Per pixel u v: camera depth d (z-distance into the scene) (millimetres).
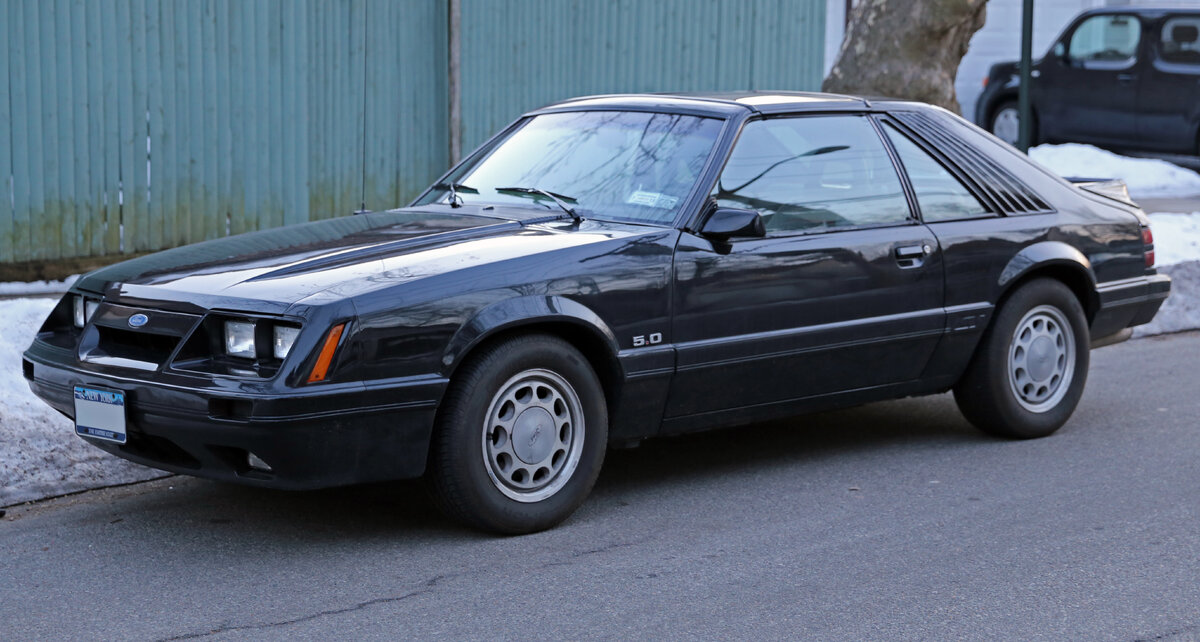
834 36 16953
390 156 9922
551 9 10523
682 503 5258
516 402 4734
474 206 5590
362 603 4148
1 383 5754
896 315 5672
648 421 5133
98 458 5402
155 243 8938
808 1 12031
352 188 9773
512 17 10328
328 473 4355
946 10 10797
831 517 5090
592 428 4910
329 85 9539
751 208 5293
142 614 4055
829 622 4023
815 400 5609
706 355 5121
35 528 4871
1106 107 16078
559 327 4875
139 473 5465
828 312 5469
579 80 10781
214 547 4680
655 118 5602
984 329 6012
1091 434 6406
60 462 5324
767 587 4320
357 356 4305
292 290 4383
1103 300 6438
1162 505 5266
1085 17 16422
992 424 6188
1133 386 7480
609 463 5875
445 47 10055
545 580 4367
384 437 4406
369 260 4676
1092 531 4930
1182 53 15594
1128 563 4586
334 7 9477
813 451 6094
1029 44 11289
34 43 8273
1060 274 6371
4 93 8203
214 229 9180
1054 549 4727
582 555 4621
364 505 5176
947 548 4730
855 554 4660
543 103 10617
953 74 11273
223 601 4164
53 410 5578
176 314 4465
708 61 11492
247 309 4316
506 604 4152
